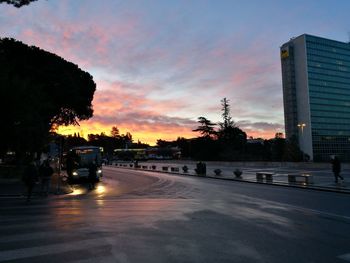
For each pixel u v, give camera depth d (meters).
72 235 9.16
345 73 175.50
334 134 168.88
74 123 57.44
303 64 165.25
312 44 167.50
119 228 10.11
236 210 13.73
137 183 31.03
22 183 29.11
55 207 15.22
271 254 7.38
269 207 14.60
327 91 169.12
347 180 27.34
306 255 7.32
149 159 131.00
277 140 100.25
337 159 24.94
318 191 21.81
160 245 8.14
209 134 106.31
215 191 22.27
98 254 7.36
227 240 8.64
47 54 49.47
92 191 24.11
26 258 7.03
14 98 27.16
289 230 9.83
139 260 6.95
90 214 12.84
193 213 12.97
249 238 8.86
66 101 51.03
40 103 32.03
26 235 9.16
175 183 29.80
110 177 40.25
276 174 37.28
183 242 8.44
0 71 28.64
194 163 78.19
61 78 49.03
